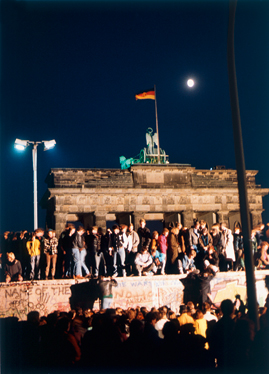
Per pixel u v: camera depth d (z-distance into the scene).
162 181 45.06
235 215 48.16
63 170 44.31
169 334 10.83
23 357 14.45
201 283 24.39
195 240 25.88
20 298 22.47
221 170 48.44
